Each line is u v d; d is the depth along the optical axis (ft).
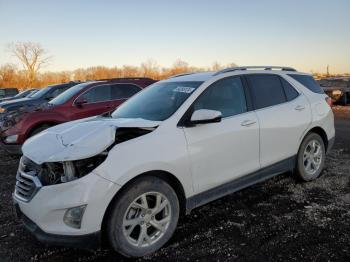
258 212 13.16
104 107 27.04
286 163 15.03
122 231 9.84
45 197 9.45
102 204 9.38
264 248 10.50
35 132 24.29
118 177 9.55
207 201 12.01
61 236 9.34
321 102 16.87
